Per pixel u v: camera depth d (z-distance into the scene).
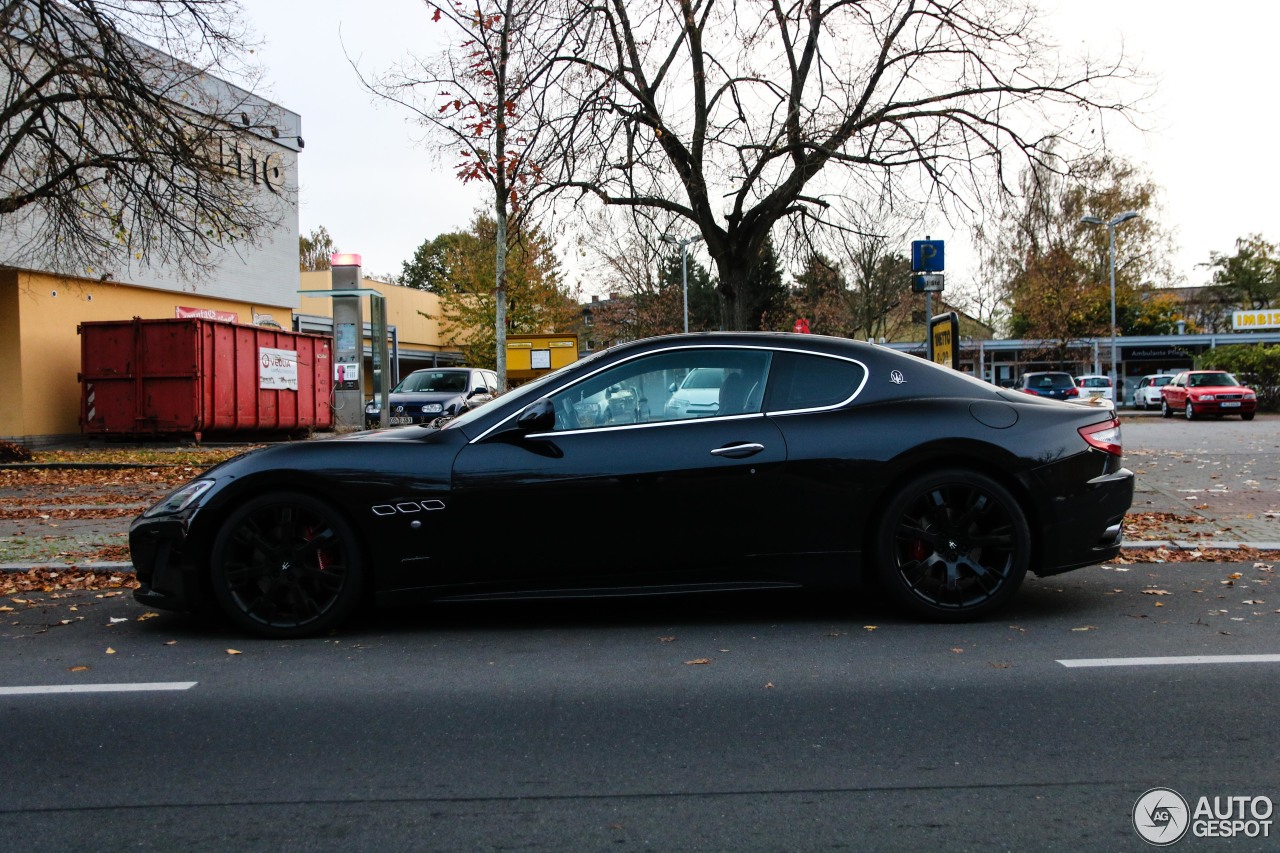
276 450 5.19
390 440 5.24
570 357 22.55
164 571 5.14
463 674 4.52
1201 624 5.27
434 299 52.34
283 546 5.13
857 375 5.41
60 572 7.03
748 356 5.38
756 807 3.03
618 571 5.13
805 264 15.46
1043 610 5.64
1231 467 12.95
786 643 4.98
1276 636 5.00
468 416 5.39
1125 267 48.06
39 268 20.70
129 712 4.02
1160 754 3.43
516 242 13.84
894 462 5.17
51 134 14.84
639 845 2.79
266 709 4.04
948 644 4.91
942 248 11.30
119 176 15.07
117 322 20.36
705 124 13.66
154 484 13.47
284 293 28.94
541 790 3.18
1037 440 5.27
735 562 5.16
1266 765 3.33
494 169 12.49
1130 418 35.12
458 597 5.12
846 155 13.59
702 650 4.89
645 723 3.82
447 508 5.04
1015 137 13.91
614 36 13.24
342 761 3.45
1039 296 43.06
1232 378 33.38
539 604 5.97
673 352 5.36
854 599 5.98
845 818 2.95
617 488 5.06
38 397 21.09
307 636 5.17
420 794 3.16
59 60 13.61
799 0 13.48
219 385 20.92
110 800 3.13
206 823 2.96
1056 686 4.22
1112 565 7.00
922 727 3.73
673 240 14.49
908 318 48.12
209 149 15.98
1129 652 4.73
